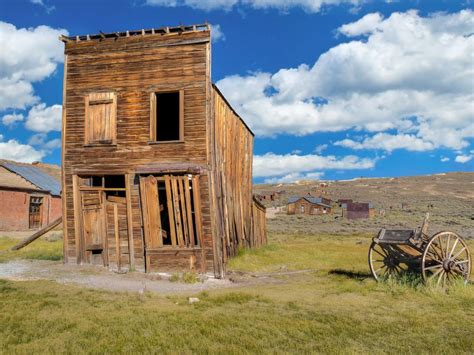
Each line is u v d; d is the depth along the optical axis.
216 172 15.15
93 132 15.83
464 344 6.69
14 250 19.39
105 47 16.02
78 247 15.77
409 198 109.75
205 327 7.41
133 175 15.32
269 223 60.53
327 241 31.05
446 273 11.45
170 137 22.94
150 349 6.30
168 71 15.38
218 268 14.20
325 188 141.12
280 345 6.60
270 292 11.05
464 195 115.88
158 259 14.54
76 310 8.52
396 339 6.96
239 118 21.12
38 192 37.50
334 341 6.82
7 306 8.66
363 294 10.64
